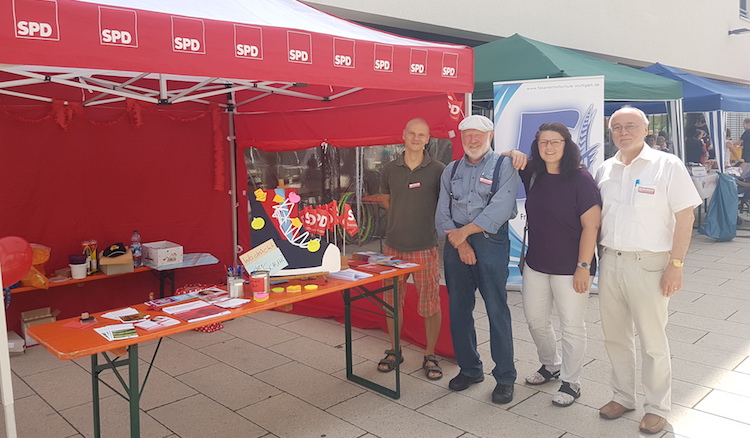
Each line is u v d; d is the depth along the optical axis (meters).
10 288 4.41
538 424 3.22
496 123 5.96
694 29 13.49
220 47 2.52
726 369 3.92
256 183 7.63
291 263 3.22
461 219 3.50
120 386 3.90
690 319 5.04
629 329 3.21
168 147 5.64
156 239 5.62
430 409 3.46
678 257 2.84
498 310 3.48
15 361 4.39
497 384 3.58
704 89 9.05
